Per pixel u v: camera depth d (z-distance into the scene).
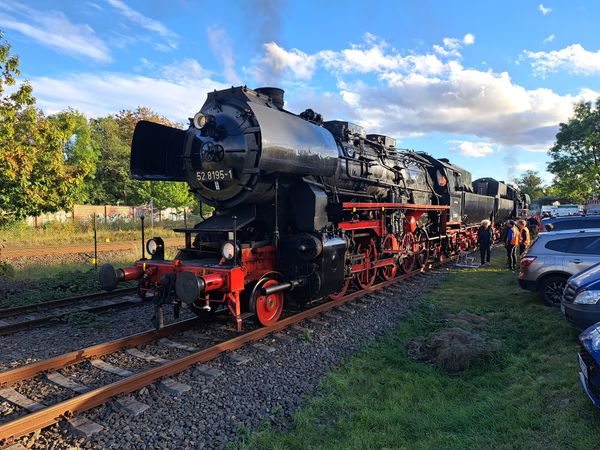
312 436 3.63
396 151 11.55
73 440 3.49
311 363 5.23
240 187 6.36
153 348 5.62
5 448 3.29
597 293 5.49
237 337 5.66
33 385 4.54
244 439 3.58
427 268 12.69
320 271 6.58
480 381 4.79
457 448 3.38
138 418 3.84
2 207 9.02
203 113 6.83
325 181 7.95
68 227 23.59
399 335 6.43
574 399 3.98
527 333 6.34
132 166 7.02
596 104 37.53
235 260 5.63
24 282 9.91
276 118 6.29
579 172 38.34
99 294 8.55
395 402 4.27
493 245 20.92
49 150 9.62
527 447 3.31
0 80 8.47
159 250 6.70
